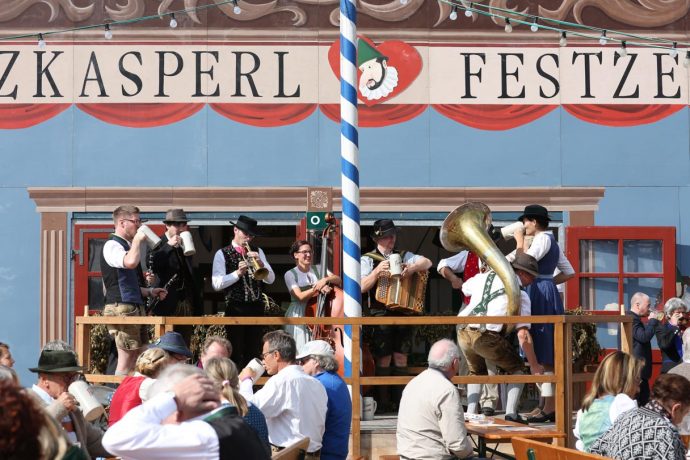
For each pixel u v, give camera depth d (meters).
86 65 40.97
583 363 32.75
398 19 41.53
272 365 24.25
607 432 20.58
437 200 41.25
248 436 14.60
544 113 41.62
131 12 41.12
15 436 11.20
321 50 41.34
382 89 41.41
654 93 41.91
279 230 44.59
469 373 31.95
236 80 41.12
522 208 41.41
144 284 32.53
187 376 14.76
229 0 38.56
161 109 40.97
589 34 41.84
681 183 41.66
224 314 32.41
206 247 46.16
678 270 41.47
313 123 41.19
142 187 40.72
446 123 41.44
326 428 24.95
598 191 41.53
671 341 34.84
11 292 40.19
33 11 40.97
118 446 13.96
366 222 41.03
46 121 40.78
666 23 42.03
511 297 29.52
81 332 29.42
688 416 27.02
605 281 41.19
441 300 49.09
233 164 40.91
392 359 33.44
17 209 40.50
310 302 32.66
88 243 40.53
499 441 28.06
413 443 24.56
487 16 41.69
